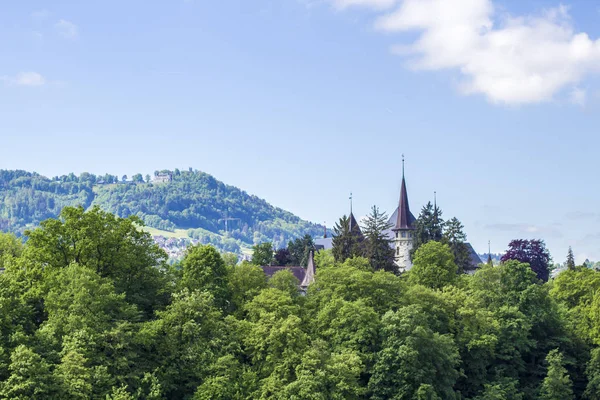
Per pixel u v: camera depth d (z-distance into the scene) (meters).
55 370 78.88
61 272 91.31
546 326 125.75
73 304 86.88
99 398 79.56
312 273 169.88
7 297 88.44
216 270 112.56
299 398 88.62
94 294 89.25
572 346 124.88
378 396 99.38
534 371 121.00
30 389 75.56
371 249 161.50
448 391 101.94
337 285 116.56
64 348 81.81
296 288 123.94
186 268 112.50
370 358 101.19
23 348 77.62
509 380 113.69
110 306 91.44
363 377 103.50
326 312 107.44
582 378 123.75
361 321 104.19
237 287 118.81
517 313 120.69
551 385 113.94
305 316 111.12
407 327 102.06
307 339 102.50
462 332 116.38
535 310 124.00
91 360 83.50
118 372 85.06
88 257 100.31
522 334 118.69
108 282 93.56
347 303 106.25
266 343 97.00
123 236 105.31
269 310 106.56
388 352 100.44
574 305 144.25
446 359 102.94
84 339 83.94
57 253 98.44
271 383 90.69
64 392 76.56
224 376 89.06
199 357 91.62
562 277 147.12
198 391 86.88
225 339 96.56
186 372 91.75
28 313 89.31
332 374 92.31
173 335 93.44
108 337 85.94
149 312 102.31
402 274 154.00
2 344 82.00
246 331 99.81
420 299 117.50
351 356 95.38
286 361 93.62
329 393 91.06
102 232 101.81
